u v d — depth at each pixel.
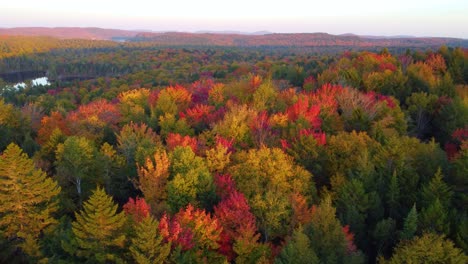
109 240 26.92
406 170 42.00
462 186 40.72
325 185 45.12
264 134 48.84
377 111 58.06
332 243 28.62
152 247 25.12
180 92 75.31
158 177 38.00
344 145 45.94
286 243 29.72
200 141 49.19
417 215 33.66
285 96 65.75
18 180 29.98
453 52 100.50
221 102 68.69
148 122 63.12
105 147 46.84
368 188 39.97
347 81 76.38
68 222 32.94
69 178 42.50
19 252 30.80
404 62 97.81
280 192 34.56
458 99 62.53
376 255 35.56
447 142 55.56
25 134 60.78
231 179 39.31
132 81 161.25
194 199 35.59
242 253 29.17
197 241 29.00
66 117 66.94
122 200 45.72
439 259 25.45
